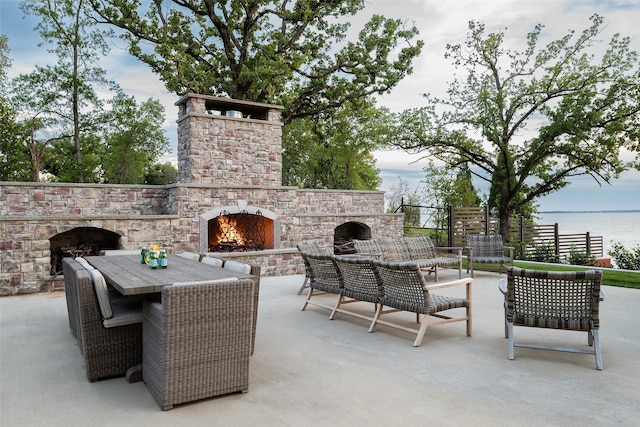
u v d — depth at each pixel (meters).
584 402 2.82
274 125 10.34
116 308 3.59
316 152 22.89
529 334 4.53
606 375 3.33
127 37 15.10
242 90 15.20
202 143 9.39
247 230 10.33
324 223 10.95
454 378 3.26
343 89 15.93
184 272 3.78
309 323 5.00
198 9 14.89
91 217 7.68
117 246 8.58
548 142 15.02
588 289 3.53
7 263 7.01
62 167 19.59
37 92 16.81
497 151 16.69
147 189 9.69
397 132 17.12
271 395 2.95
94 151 20.91
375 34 14.95
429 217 18.02
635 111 13.95
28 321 5.21
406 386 3.10
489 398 2.88
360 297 4.89
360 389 3.05
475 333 4.59
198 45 15.58
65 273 4.66
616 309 5.67
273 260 9.14
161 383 2.73
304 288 7.00
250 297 3.00
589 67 14.95
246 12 14.57
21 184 8.40
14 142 16.05
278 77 13.63
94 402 2.87
